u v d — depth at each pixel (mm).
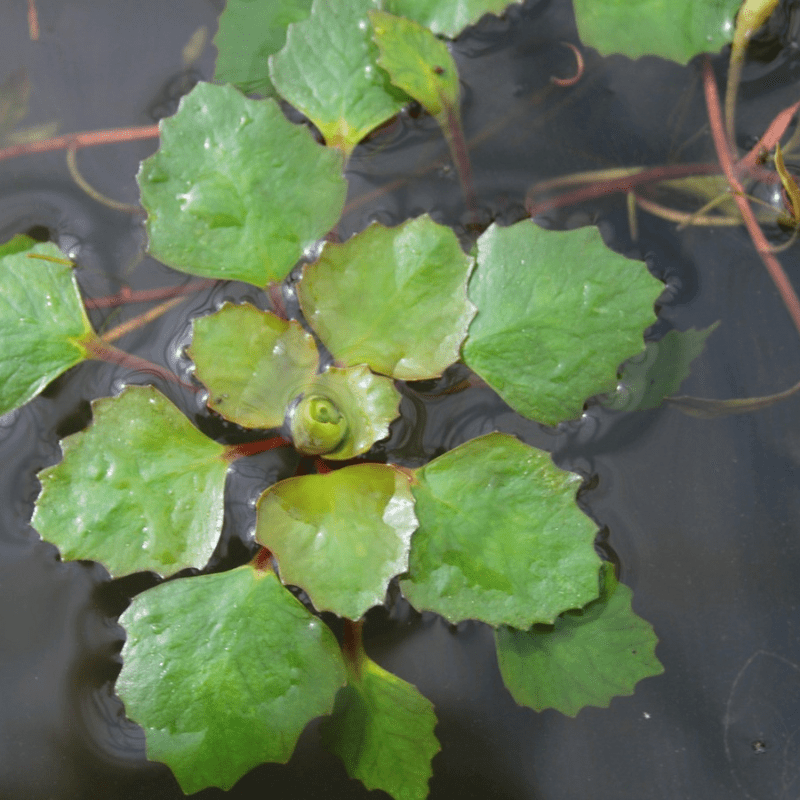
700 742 517
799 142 544
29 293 524
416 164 542
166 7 549
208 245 526
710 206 541
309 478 515
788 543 525
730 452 528
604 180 542
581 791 515
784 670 520
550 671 513
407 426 527
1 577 521
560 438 529
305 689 507
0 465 525
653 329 534
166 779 514
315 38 537
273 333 519
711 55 549
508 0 544
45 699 516
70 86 544
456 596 510
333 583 508
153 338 530
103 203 538
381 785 510
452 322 521
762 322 535
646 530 525
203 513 515
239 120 527
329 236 534
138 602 510
